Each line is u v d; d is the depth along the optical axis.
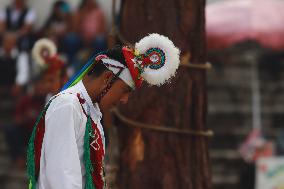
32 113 26.11
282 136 25.97
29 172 8.84
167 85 11.88
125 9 12.18
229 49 28.91
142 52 8.81
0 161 27.91
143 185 11.99
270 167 22.61
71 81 9.00
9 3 31.19
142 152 11.99
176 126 11.94
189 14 11.92
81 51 28.20
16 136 26.94
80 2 30.48
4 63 28.45
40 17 31.47
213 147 28.48
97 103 8.91
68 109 8.60
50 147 8.56
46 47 14.84
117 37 12.36
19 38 28.38
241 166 24.67
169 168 11.95
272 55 29.44
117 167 12.22
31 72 28.08
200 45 11.98
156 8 11.95
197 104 11.98
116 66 8.77
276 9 25.19
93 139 8.81
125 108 12.02
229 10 25.34
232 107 29.30
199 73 11.99
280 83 29.69
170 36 11.91
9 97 28.91
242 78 29.77
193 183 12.02
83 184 8.82
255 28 24.50
